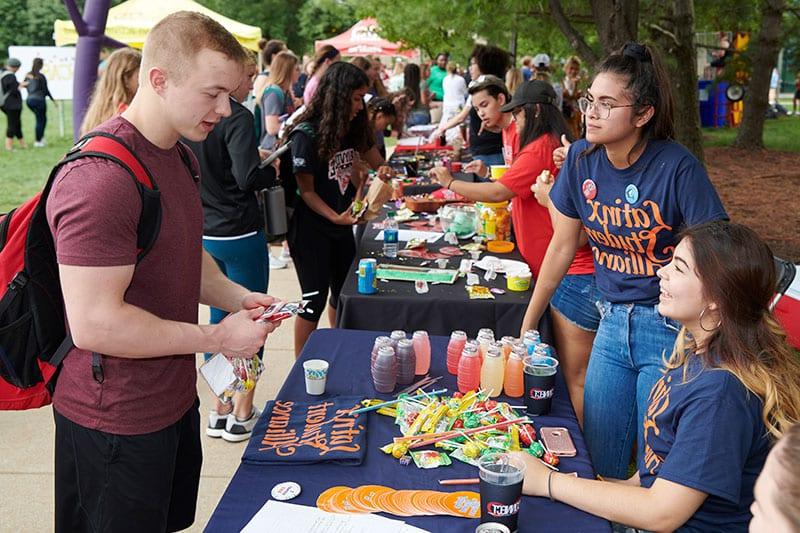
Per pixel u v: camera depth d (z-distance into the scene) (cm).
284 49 798
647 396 247
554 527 165
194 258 195
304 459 185
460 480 179
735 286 167
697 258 172
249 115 330
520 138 353
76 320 163
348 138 407
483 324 310
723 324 170
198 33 172
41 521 297
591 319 311
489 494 156
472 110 610
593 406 264
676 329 241
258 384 423
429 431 200
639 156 237
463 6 670
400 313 311
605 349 259
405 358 232
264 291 369
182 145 201
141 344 169
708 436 161
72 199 162
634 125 230
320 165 388
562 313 315
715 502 167
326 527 160
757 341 169
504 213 400
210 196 341
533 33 734
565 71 1047
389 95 909
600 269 262
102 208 162
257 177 333
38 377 186
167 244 183
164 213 181
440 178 361
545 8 641
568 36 493
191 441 212
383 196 387
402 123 930
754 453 166
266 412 212
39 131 1501
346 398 221
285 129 405
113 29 883
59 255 163
